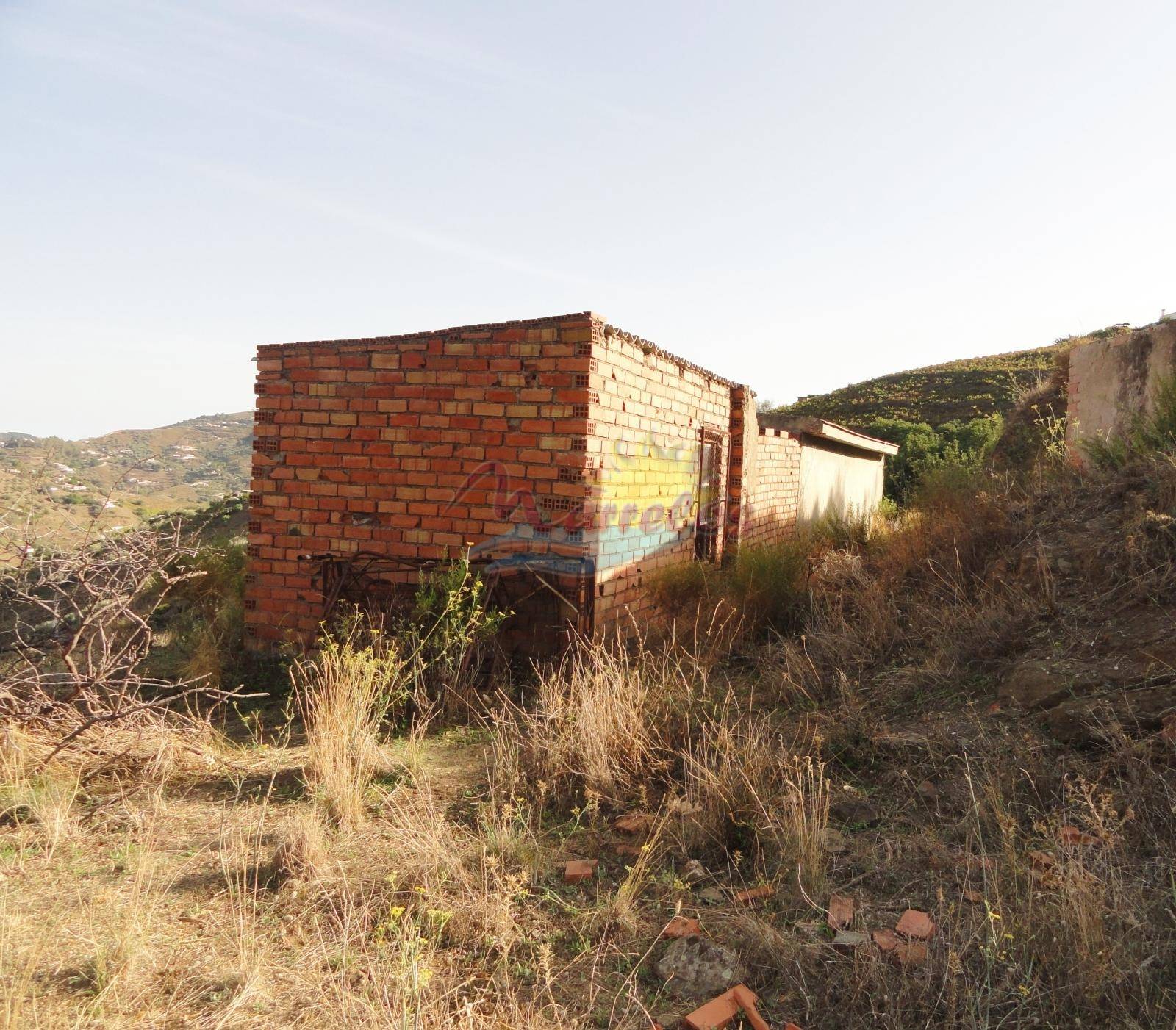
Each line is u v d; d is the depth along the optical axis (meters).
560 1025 2.54
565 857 3.71
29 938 2.93
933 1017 2.44
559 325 6.56
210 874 3.47
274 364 7.36
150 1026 2.46
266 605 7.39
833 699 5.50
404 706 5.75
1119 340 9.44
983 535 7.02
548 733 4.72
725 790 3.90
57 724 4.67
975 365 43.41
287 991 2.67
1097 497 6.60
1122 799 3.47
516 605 6.74
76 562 4.63
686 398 9.04
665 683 5.48
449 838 3.73
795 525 14.62
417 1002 2.50
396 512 7.05
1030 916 2.71
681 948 2.89
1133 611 4.83
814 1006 2.59
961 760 4.18
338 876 3.43
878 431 27.88
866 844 3.61
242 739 5.53
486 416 6.79
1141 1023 2.33
